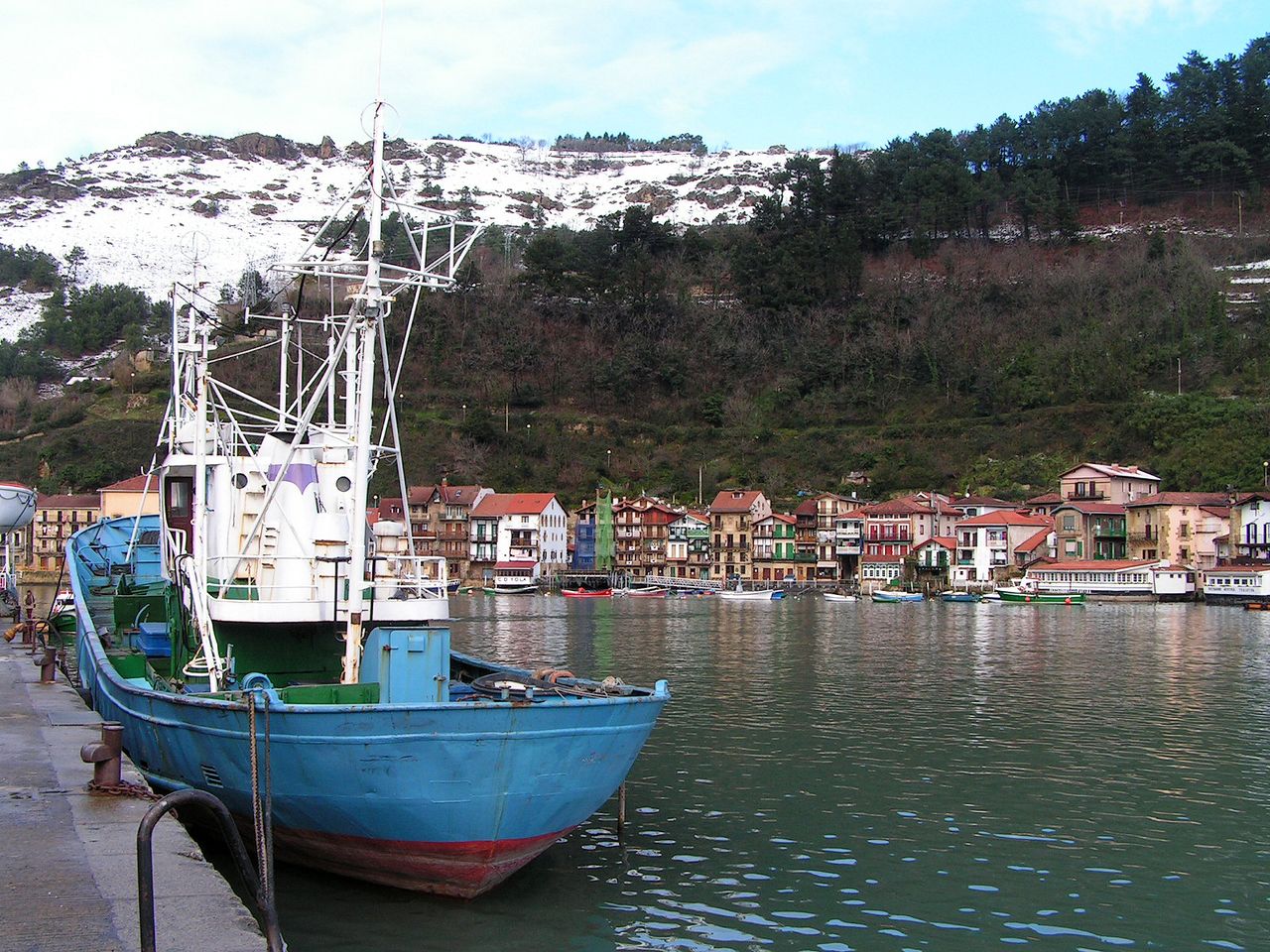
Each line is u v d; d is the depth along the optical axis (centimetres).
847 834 2036
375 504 14400
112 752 1471
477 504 14625
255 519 2102
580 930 1510
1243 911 1655
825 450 16338
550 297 19425
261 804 1516
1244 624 8244
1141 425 14625
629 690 1727
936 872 1820
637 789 2377
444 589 2072
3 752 1716
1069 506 12862
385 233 12825
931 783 2461
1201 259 18312
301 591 2000
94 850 1213
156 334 18825
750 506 14775
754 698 3797
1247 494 11575
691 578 14800
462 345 18162
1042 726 3241
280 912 1521
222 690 1764
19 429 15800
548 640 6419
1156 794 2369
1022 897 1703
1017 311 18462
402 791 1459
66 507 12650
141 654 2152
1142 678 4475
